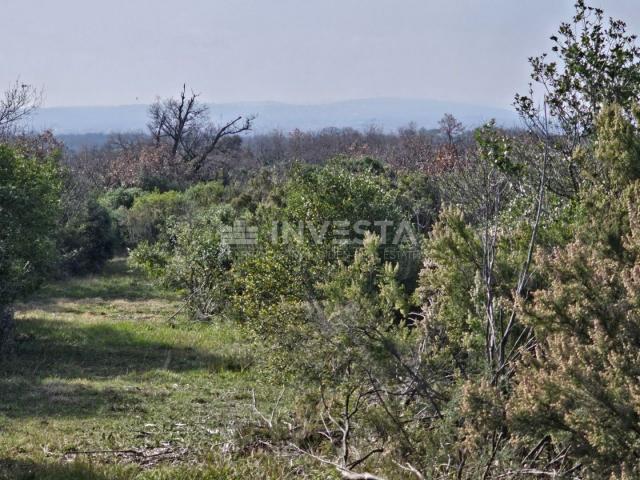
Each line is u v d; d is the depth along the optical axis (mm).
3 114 37219
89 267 37438
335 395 10984
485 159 10680
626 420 6348
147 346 21422
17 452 11781
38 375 17703
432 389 9062
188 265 26203
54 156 28109
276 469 10312
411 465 8984
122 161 63625
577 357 6746
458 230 10078
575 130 13055
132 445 12242
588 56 13602
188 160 67938
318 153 82125
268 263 15922
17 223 19719
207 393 16141
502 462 7922
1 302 19219
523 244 10133
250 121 70312
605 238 8438
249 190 39094
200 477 10164
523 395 6930
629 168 9461
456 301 9938
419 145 57188
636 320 6949
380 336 9484
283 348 10805
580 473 7477
